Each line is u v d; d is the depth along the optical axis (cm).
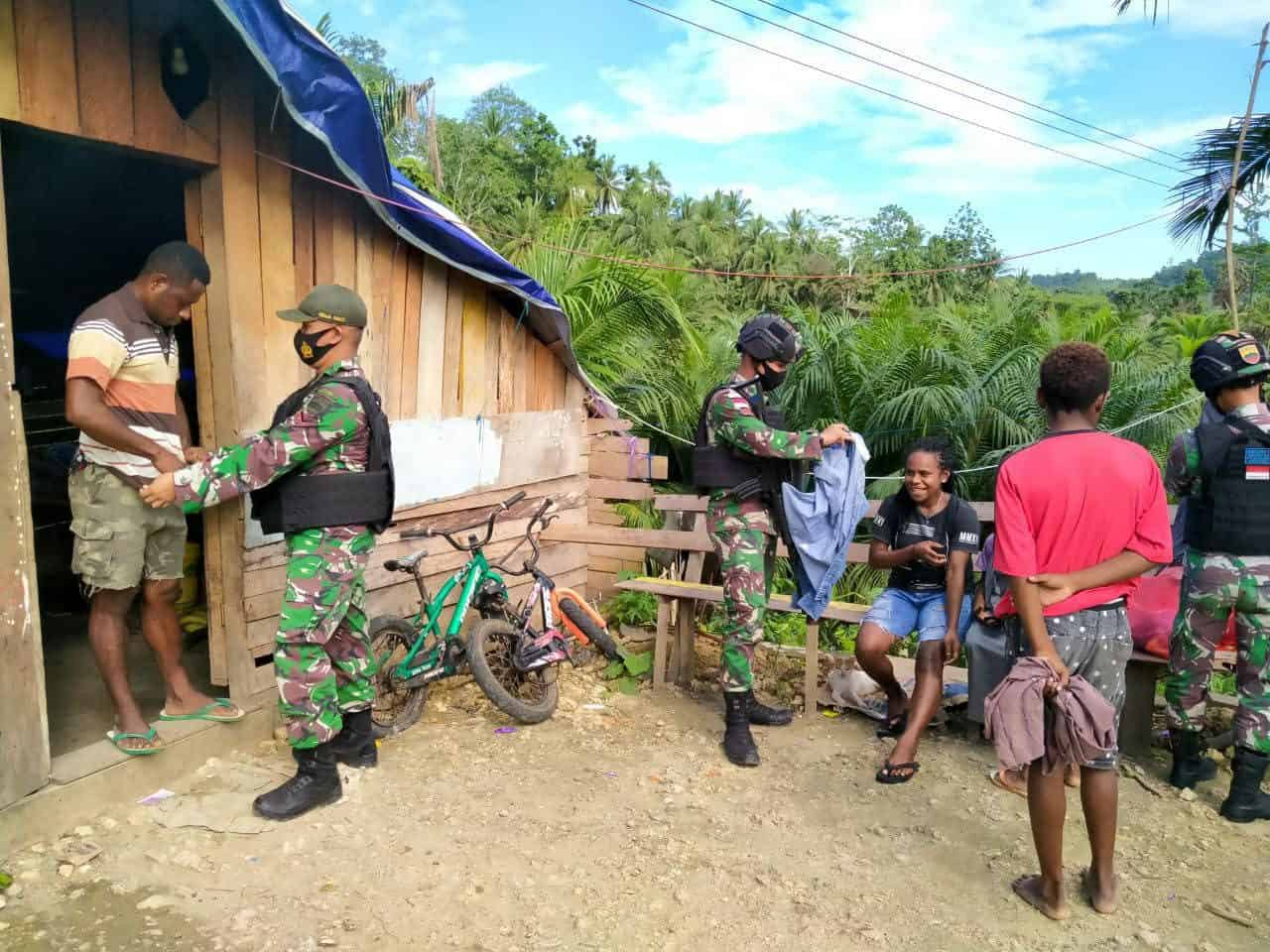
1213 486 361
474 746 412
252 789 349
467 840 328
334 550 333
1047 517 268
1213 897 302
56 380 550
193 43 350
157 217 581
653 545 554
